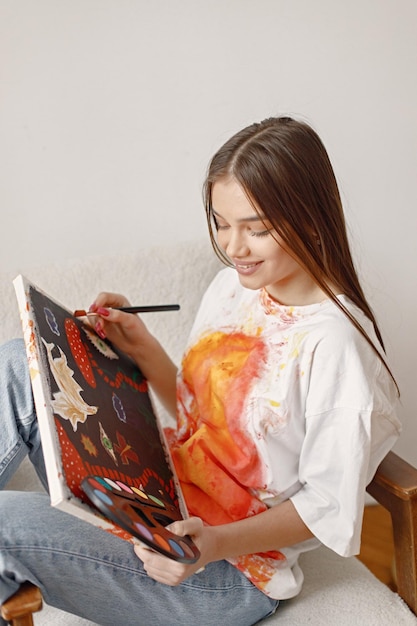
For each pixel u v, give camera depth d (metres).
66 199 1.63
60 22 1.53
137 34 1.55
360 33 1.58
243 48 1.57
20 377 1.20
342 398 1.09
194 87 1.59
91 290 1.48
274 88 1.60
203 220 1.67
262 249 1.09
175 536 0.97
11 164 1.59
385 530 1.82
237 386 1.18
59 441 0.92
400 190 1.66
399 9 1.57
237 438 1.17
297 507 1.11
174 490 1.13
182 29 1.55
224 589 1.13
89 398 1.08
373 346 1.11
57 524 1.05
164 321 1.50
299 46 1.58
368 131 1.62
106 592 1.09
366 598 1.17
